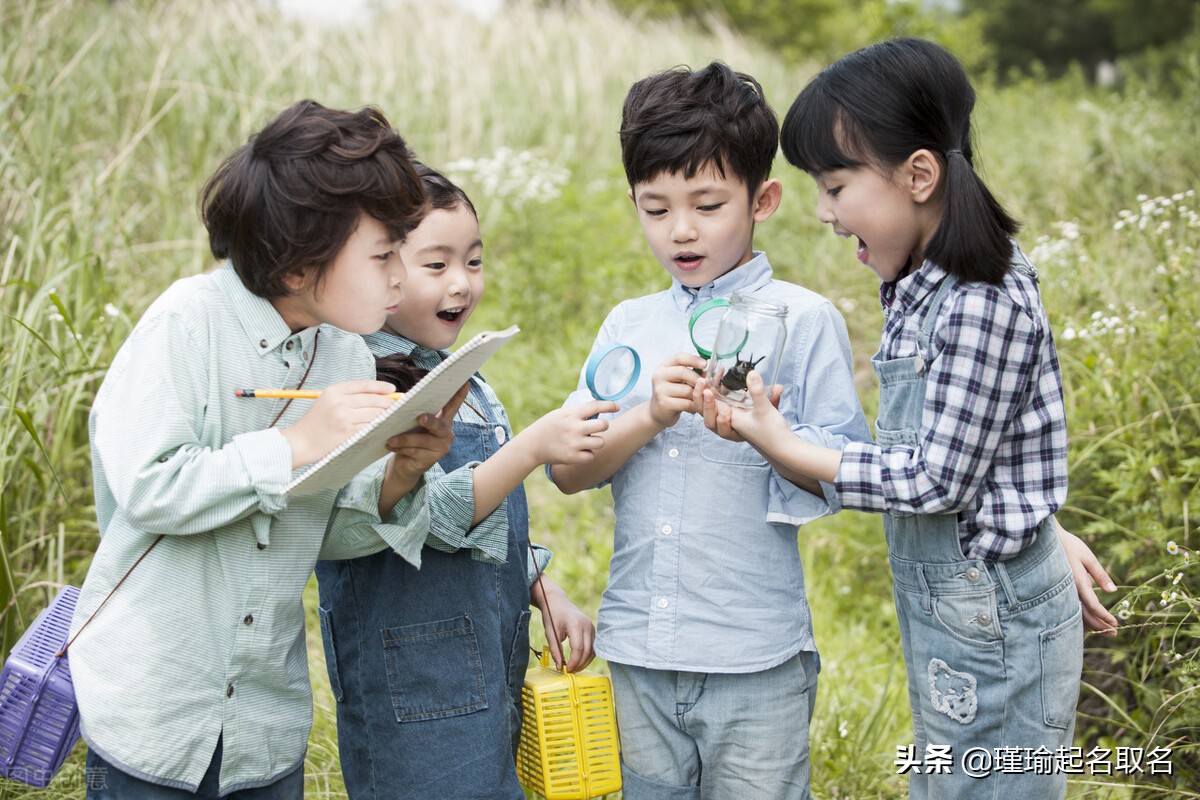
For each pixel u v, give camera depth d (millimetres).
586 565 4105
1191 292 3764
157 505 1809
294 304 1964
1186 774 2791
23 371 3293
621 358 2359
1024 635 2062
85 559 3486
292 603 2021
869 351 5176
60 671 1953
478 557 2238
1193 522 3062
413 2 10320
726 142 2213
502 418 2484
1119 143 6715
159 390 1847
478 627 2223
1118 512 3326
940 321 2033
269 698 2012
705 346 2311
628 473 2398
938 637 2129
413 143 7383
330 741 3000
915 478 2018
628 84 9602
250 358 1952
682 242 2277
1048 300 4199
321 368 2070
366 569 2219
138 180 5730
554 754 2281
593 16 11820
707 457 2318
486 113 8102
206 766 1930
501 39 9977
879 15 10617
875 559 4164
